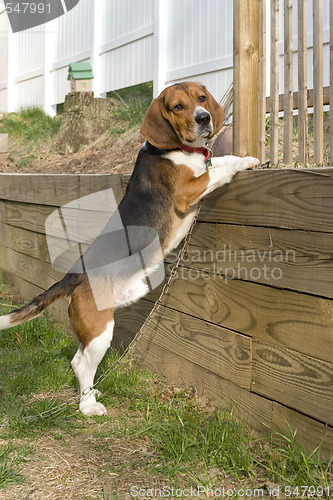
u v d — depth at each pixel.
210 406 3.62
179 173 3.58
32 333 5.04
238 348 3.35
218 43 6.43
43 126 9.58
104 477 2.86
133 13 7.92
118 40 8.23
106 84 8.70
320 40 3.38
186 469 2.87
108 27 8.54
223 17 6.32
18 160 8.80
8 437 3.29
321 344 2.74
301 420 2.89
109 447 3.17
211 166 3.52
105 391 3.92
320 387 2.75
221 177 3.35
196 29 6.71
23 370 4.20
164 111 3.56
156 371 4.23
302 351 2.86
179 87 3.55
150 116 3.63
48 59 10.40
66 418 3.55
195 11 6.70
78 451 3.13
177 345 3.97
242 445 2.98
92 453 3.11
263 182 3.06
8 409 3.59
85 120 8.30
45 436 3.33
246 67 3.46
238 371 3.36
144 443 3.21
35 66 11.01
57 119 9.82
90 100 8.30
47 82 10.45
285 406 2.99
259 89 3.65
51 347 4.76
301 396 2.88
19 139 9.76
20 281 6.74
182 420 3.32
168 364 4.09
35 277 6.27
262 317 3.14
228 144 4.28
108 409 3.73
